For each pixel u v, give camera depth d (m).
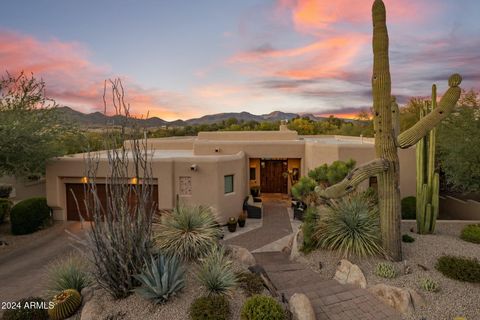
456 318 5.25
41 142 14.15
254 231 14.26
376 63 7.77
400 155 16.22
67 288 6.88
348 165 10.80
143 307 5.87
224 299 5.78
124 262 6.39
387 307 5.92
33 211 14.34
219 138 24.03
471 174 13.84
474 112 14.77
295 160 21.50
